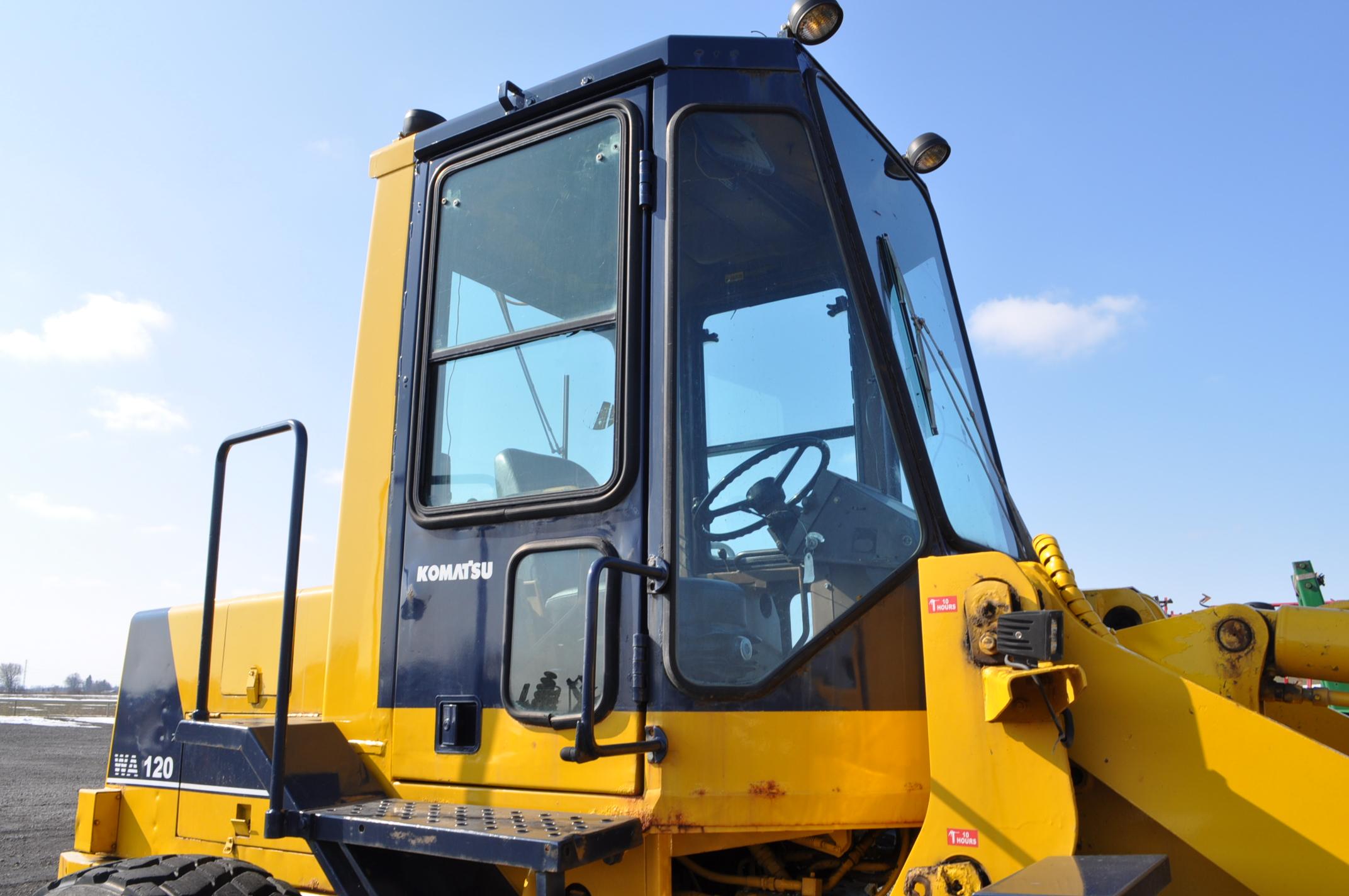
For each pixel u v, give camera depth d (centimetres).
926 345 296
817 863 241
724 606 228
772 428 243
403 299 296
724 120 259
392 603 272
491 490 261
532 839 194
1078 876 163
